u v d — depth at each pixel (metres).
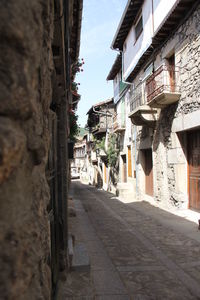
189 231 7.06
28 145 1.20
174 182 9.80
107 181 23.91
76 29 7.14
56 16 2.52
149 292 3.79
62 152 4.17
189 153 9.45
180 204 9.48
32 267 1.18
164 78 10.08
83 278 4.04
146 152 13.85
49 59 1.74
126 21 14.03
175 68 9.58
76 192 21.58
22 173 1.17
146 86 11.27
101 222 8.59
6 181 1.02
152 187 12.91
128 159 16.97
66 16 3.45
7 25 0.99
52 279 2.81
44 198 1.60
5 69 1.01
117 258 5.18
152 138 11.98
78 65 9.98
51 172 2.96
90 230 7.46
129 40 14.75
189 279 4.22
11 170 1.04
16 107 1.04
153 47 11.30
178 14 8.84
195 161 9.08
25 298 1.12
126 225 8.11
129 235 6.91
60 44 3.12
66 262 4.02
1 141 0.92
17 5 1.03
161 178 11.04
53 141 3.29
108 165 23.17
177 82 9.46
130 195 15.39
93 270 4.57
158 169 11.36
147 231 7.28
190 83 8.56
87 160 39.59
